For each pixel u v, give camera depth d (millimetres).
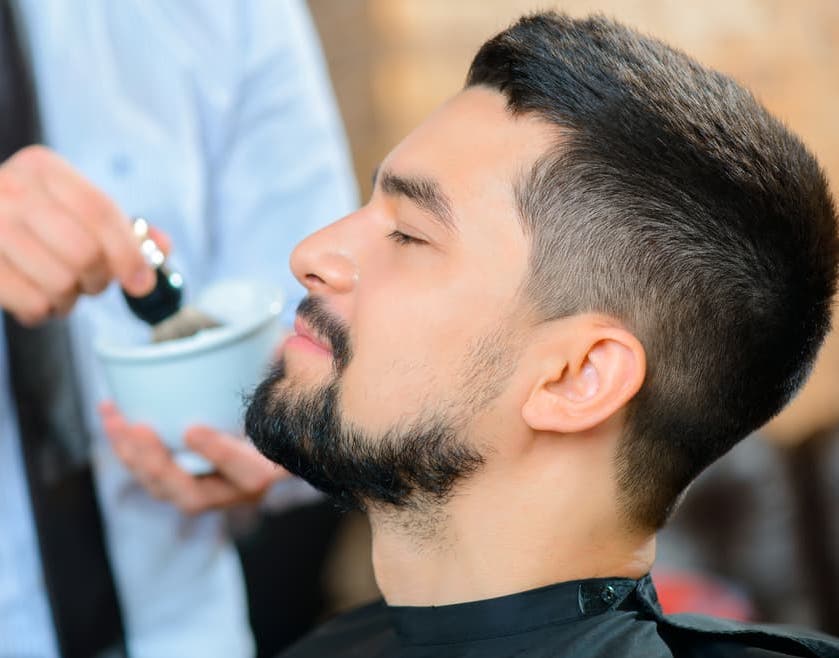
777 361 956
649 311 915
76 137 1439
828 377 2389
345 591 2562
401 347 936
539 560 958
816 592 1978
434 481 947
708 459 979
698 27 2535
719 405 952
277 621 2256
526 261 915
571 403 919
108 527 1439
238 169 1553
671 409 943
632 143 901
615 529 972
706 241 905
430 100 2520
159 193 1463
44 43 1417
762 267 917
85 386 1426
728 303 918
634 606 979
